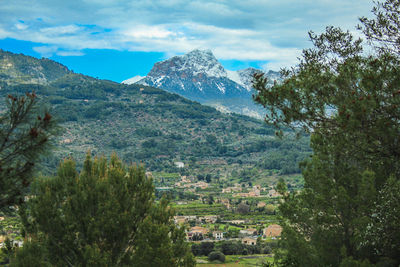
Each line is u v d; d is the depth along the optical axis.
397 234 12.28
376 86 9.90
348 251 13.48
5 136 6.69
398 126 9.79
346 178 13.76
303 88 10.98
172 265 14.05
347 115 9.91
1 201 7.06
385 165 12.79
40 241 13.82
